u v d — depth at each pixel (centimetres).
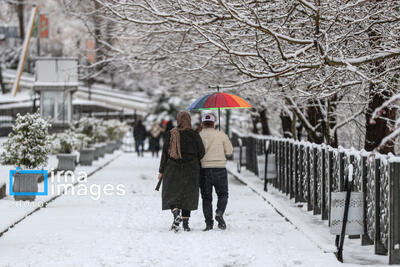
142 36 3331
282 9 2498
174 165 2284
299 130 5019
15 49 17800
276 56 2552
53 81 7338
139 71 4250
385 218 1836
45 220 2552
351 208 1847
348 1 2183
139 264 1727
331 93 2433
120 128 9012
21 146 3177
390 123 2634
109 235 2189
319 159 2636
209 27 2553
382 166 1864
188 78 4269
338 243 1872
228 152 2347
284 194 3534
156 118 11331
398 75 2512
